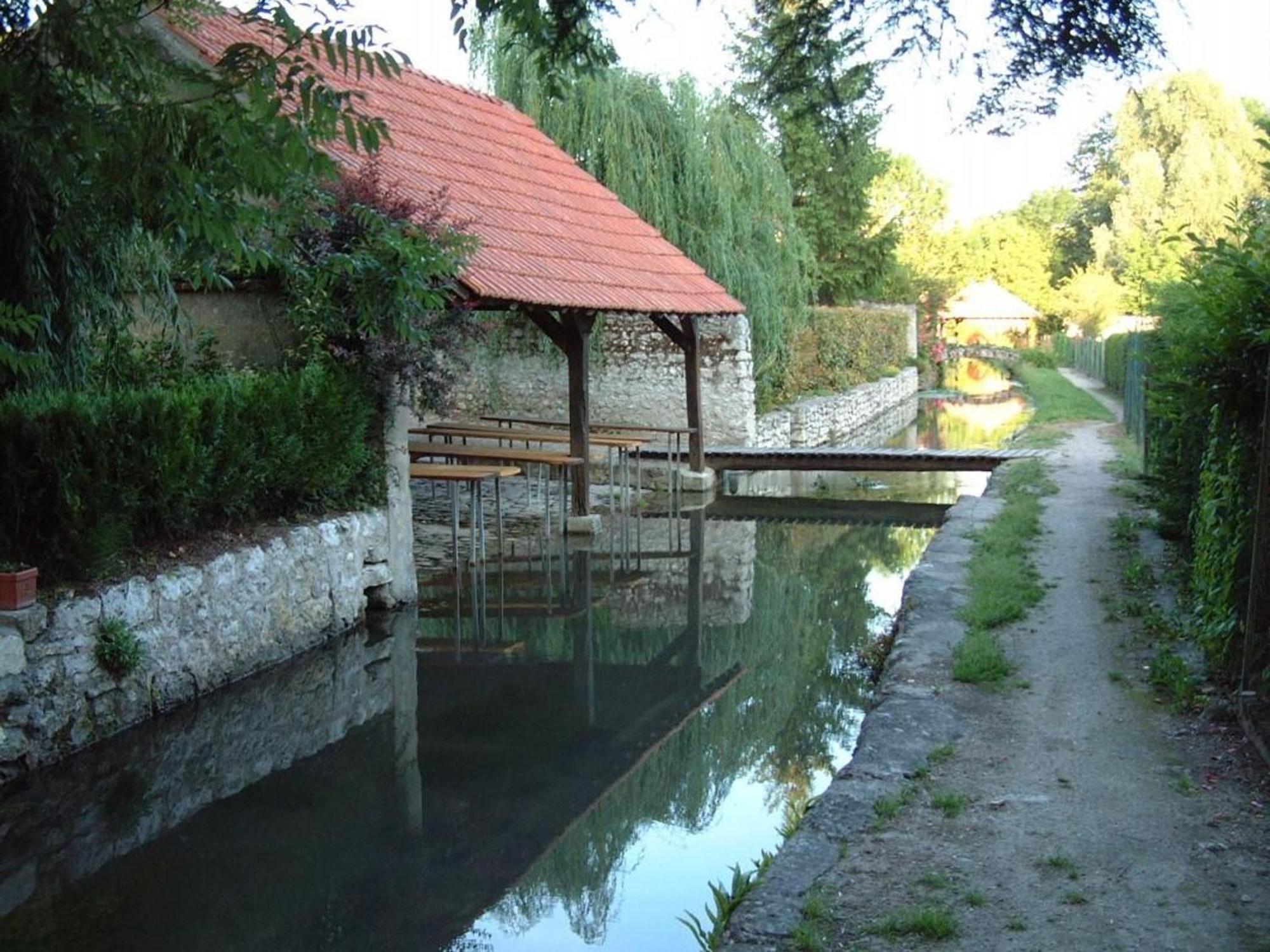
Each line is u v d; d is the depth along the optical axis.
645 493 17.81
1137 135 31.48
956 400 37.53
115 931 4.80
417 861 5.56
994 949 3.60
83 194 6.79
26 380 7.42
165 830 5.85
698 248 20.92
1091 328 44.25
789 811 6.16
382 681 8.45
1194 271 6.59
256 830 5.87
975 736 5.55
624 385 20.50
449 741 7.22
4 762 6.20
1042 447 18.94
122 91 5.95
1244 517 5.91
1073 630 7.42
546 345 19.69
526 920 5.00
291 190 7.21
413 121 14.44
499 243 12.42
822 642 9.66
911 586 8.70
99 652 6.75
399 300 9.03
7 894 5.15
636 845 5.80
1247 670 5.59
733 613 10.65
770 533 14.89
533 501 16.39
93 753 6.67
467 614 10.40
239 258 6.82
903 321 36.09
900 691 6.23
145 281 8.43
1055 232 60.81
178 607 7.43
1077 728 5.63
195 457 7.71
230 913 5.00
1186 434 9.40
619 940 4.86
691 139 20.70
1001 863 4.20
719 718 7.72
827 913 3.85
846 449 18.55
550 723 7.60
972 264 59.41
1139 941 3.62
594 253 14.44
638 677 8.68
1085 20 5.19
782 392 24.73
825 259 31.98
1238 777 4.94
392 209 9.53
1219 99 30.55
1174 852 4.26
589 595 11.30
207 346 9.72
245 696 7.86
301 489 9.02
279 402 8.56
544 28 5.70
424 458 16.94
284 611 8.60
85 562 6.73
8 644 6.14
